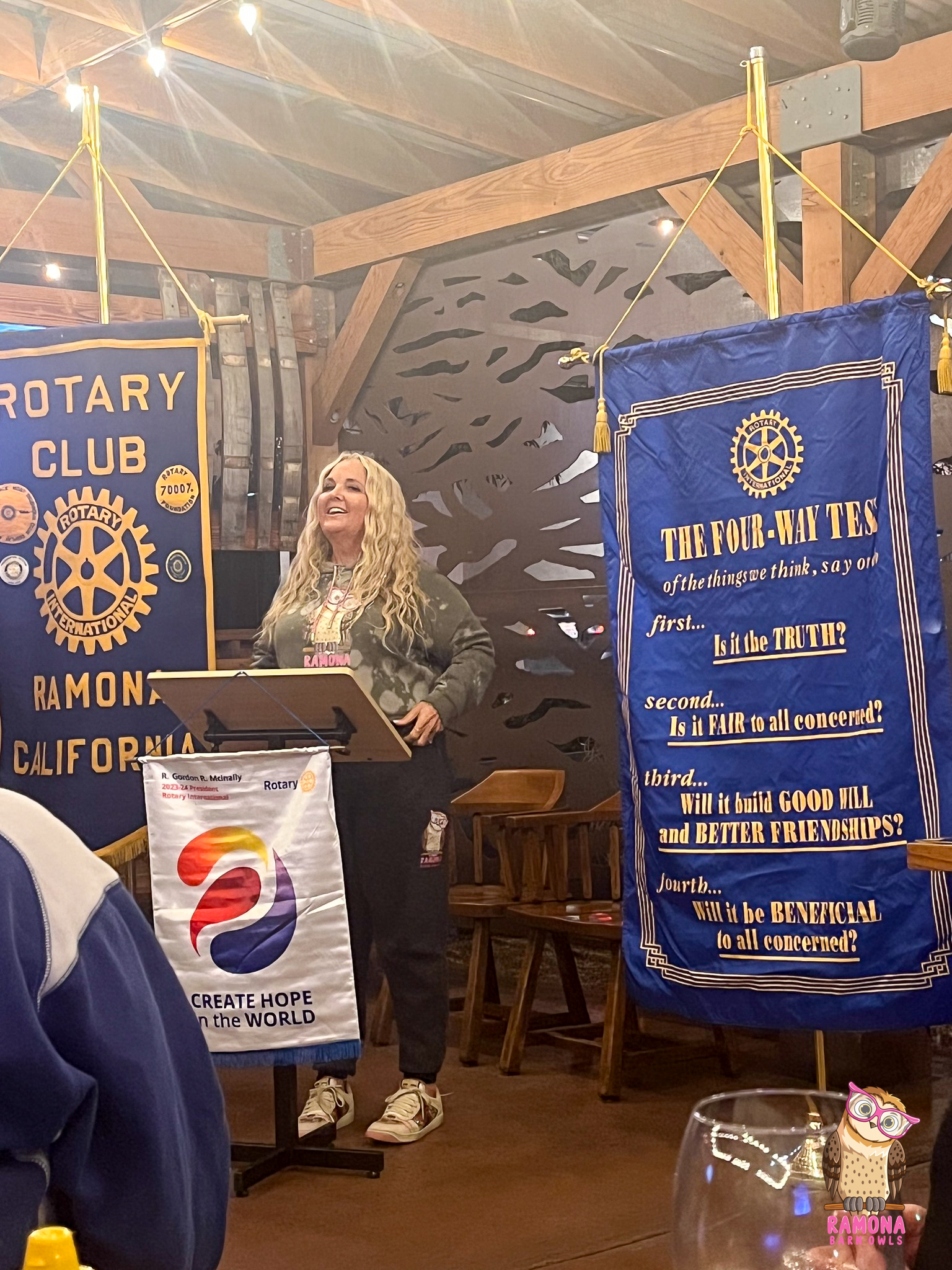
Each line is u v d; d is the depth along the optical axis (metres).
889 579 3.06
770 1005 3.12
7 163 5.73
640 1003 3.30
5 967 0.99
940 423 4.36
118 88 5.10
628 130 5.04
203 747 3.54
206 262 5.96
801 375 3.19
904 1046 4.08
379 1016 4.84
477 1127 3.78
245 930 3.00
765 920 3.12
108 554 3.65
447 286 5.91
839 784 3.07
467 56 4.91
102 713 3.62
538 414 5.59
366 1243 2.92
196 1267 1.19
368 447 6.25
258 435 6.05
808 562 3.14
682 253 5.11
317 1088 3.76
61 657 3.65
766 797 3.14
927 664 3.01
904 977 2.99
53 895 1.08
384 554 3.71
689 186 4.87
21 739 3.67
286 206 6.13
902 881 3.00
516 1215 3.08
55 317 5.70
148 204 5.82
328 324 6.30
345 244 6.06
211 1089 1.20
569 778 5.48
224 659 6.16
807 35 4.45
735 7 4.30
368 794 3.61
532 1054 4.66
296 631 3.72
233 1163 3.44
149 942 1.18
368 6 4.32
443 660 3.83
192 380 3.67
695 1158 0.75
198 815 3.03
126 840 3.57
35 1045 0.98
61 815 3.62
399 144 5.82
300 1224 3.04
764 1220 0.73
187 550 3.63
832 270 4.43
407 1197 3.21
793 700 3.13
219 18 4.63
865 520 3.10
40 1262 0.68
